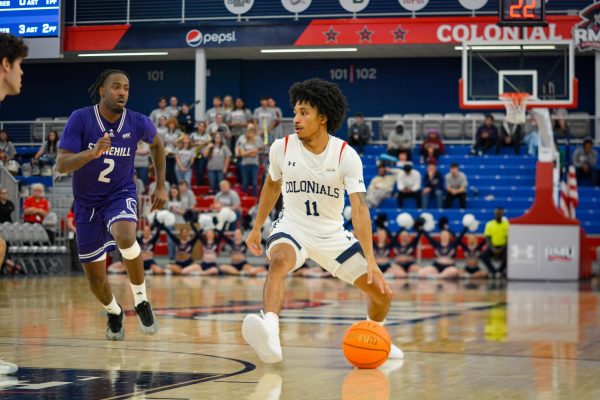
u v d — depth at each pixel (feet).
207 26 81.41
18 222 63.82
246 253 67.62
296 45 80.64
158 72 92.94
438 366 16.83
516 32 75.82
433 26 77.87
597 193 71.41
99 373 15.42
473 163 75.66
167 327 24.50
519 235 58.85
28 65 94.94
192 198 67.62
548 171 58.90
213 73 91.71
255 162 71.72
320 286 48.80
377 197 69.10
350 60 90.99
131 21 83.92
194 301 35.83
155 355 18.10
